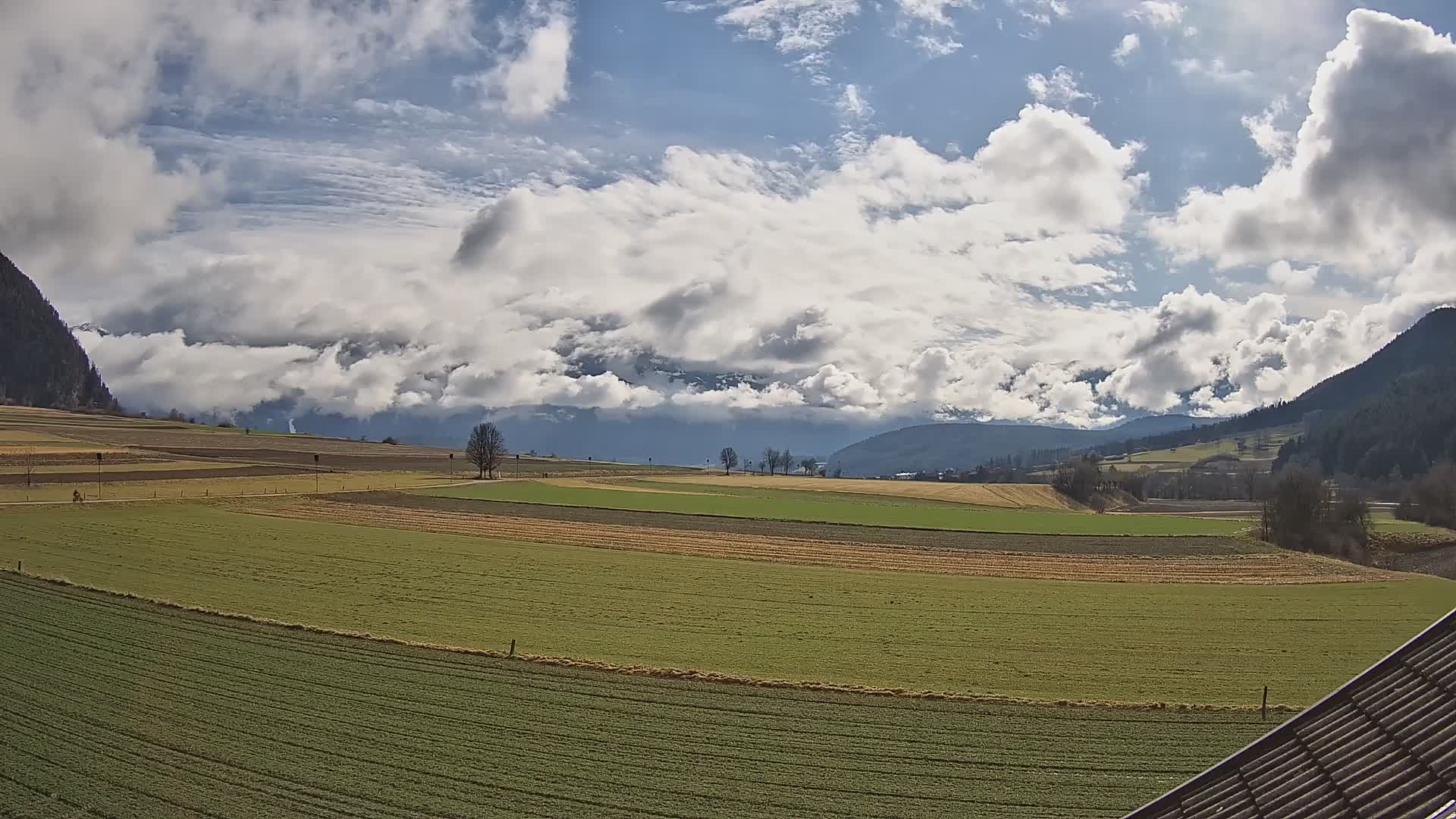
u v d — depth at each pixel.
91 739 35.12
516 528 105.00
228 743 35.03
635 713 39.66
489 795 31.11
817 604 65.62
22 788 30.61
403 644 49.59
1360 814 12.66
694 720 39.00
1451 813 11.59
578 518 115.75
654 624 57.69
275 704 39.59
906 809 30.88
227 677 43.12
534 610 61.16
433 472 196.88
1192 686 45.75
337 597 63.16
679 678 44.84
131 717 37.56
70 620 52.75
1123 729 38.72
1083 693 44.19
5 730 35.75
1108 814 30.67
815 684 44.19
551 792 31.56
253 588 65.19
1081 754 35.84
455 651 48.44
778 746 36.16
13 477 140.00
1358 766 13.45
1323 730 14.57
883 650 52.28
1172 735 38.06
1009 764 34.81
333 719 37.97
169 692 40.72
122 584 64.38
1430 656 14.16
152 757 33.53
